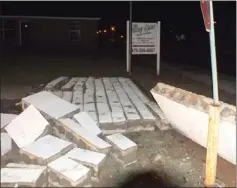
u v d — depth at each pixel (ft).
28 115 15.44
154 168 14.39
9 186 11.25
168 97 17.48
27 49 89.97
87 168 12.57
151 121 19.01
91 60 66.28
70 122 16.02
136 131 18.88
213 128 11.56
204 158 15.25
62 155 13.65
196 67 55.52
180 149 16.34
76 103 22.30
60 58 69.51
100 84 31.42
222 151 14.28
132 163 14.79
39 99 18.29
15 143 14.34
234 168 13.98
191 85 36.29
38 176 11.71
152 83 37.32
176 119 17.57
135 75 44.34
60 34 91.61
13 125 14.93
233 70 51.19
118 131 18.33
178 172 14.02
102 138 16.60
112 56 77.41
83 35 92.17
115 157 14.85
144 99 24.94
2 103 24.45
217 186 12.41
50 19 90.33
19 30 90.17
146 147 16.65
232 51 75.97
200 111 14.80
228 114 13.41
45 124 14.98
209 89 33.83
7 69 48.26
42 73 44.47
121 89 29.04
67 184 12.01
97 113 19.98
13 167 12.64
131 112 20.20
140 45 42.93
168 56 78.95
